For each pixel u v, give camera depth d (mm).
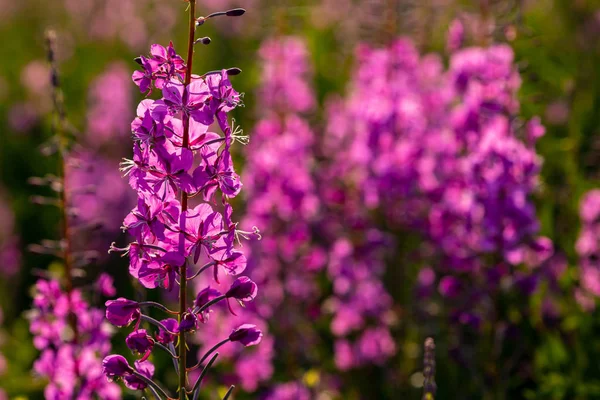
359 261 1348
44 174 2033
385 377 1348
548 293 1201
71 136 2080
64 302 994
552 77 1579
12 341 1542
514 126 1158
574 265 1315
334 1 2418
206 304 834
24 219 1904
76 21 3188
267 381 1252
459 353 1163
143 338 828
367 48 1466
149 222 815
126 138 2170
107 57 2887
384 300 1348
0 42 3236
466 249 1163
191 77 817
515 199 1123
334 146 1563
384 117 1319
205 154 821
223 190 817
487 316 1146
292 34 2123
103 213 1783
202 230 821
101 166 1904
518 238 1126
